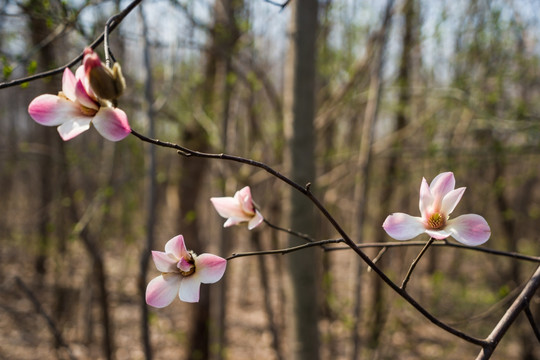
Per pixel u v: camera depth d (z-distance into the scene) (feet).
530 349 21.17
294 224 10.91
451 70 20.22
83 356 22.59
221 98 16.06
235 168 17.25
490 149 17.19
